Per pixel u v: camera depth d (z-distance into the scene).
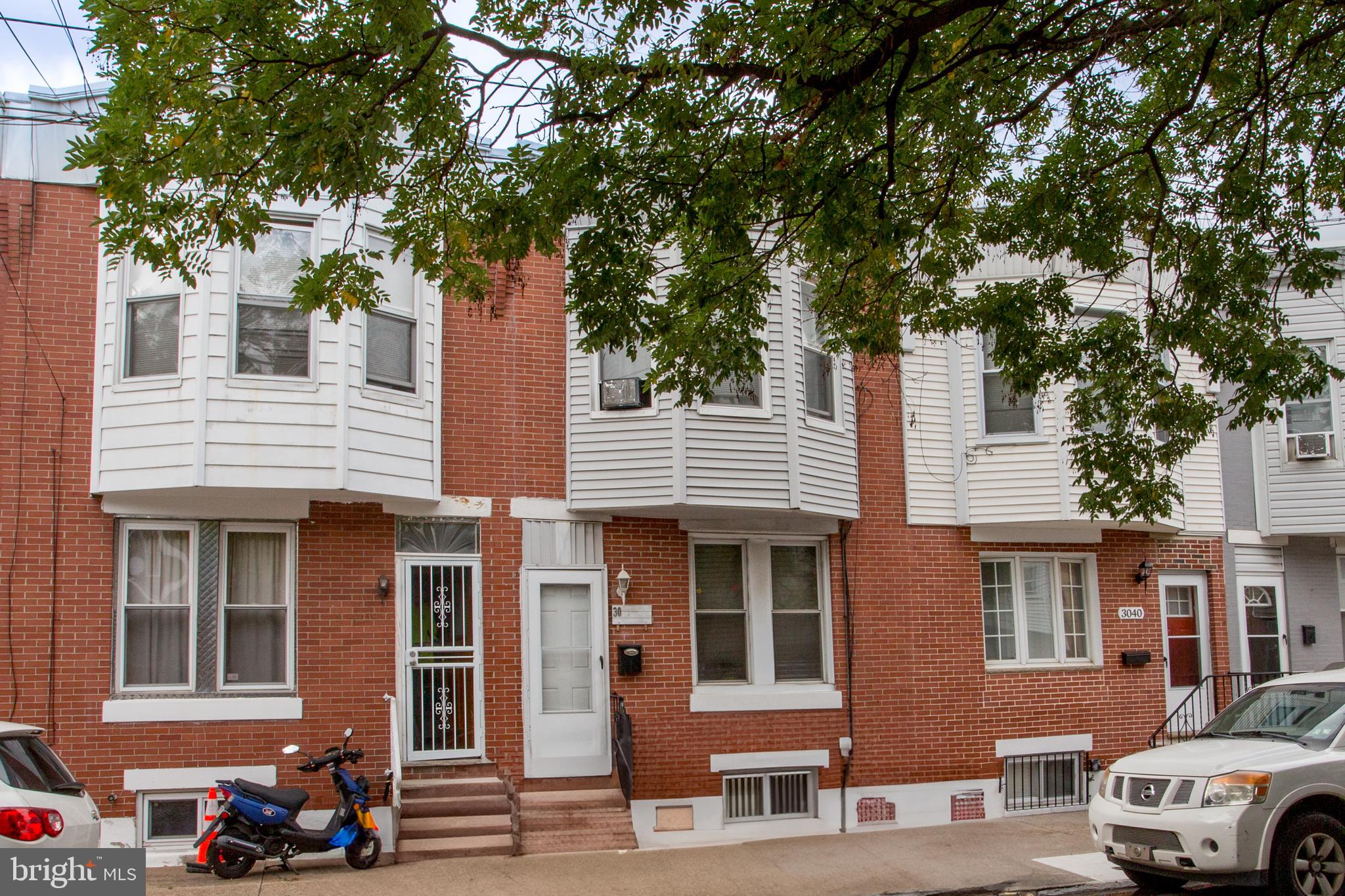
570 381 13.73
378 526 12.76
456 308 13.45
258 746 12.02
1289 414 17.94
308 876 10.61
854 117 9.55
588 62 9.06
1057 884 10.69
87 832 8.57
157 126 8.59
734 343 10.49
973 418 15.73
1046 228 11.67
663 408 13.40
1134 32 9.88
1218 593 17.14
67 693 11.62
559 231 9.73
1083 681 15.89
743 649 14.27
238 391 11.81
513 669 13.12
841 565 14.80
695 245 10.80
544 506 13.49
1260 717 10.49
